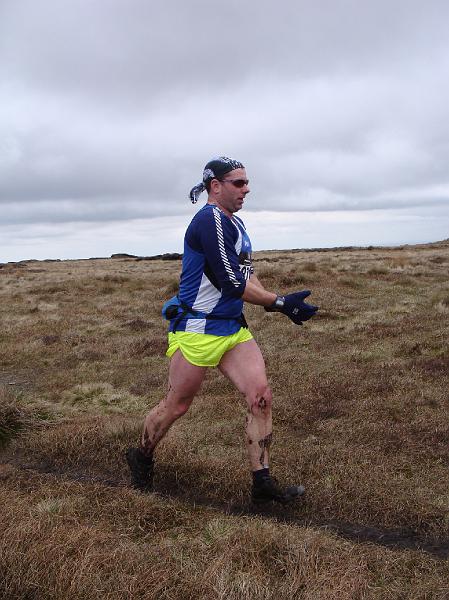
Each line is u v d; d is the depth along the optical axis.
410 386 6.01
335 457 4.19
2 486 3.83
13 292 18.45
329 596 2.44
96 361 8.38
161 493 3.77
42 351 9.19
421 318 10.18
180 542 3.04
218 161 3.30
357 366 7.11
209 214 3.24
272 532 2.98
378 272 17.81
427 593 2.59
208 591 2.51
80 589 2.53
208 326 3.31
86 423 4.98
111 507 3.44
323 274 17.53
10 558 2.70
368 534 3.23
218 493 3.76
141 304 14.36
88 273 28.61
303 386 6.30
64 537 2.87
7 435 4.91
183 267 3.40
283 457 4.24
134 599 2.47
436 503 3.45
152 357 8.43
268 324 10.26
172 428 4.97
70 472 4.23
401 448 4.38
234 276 3.19
